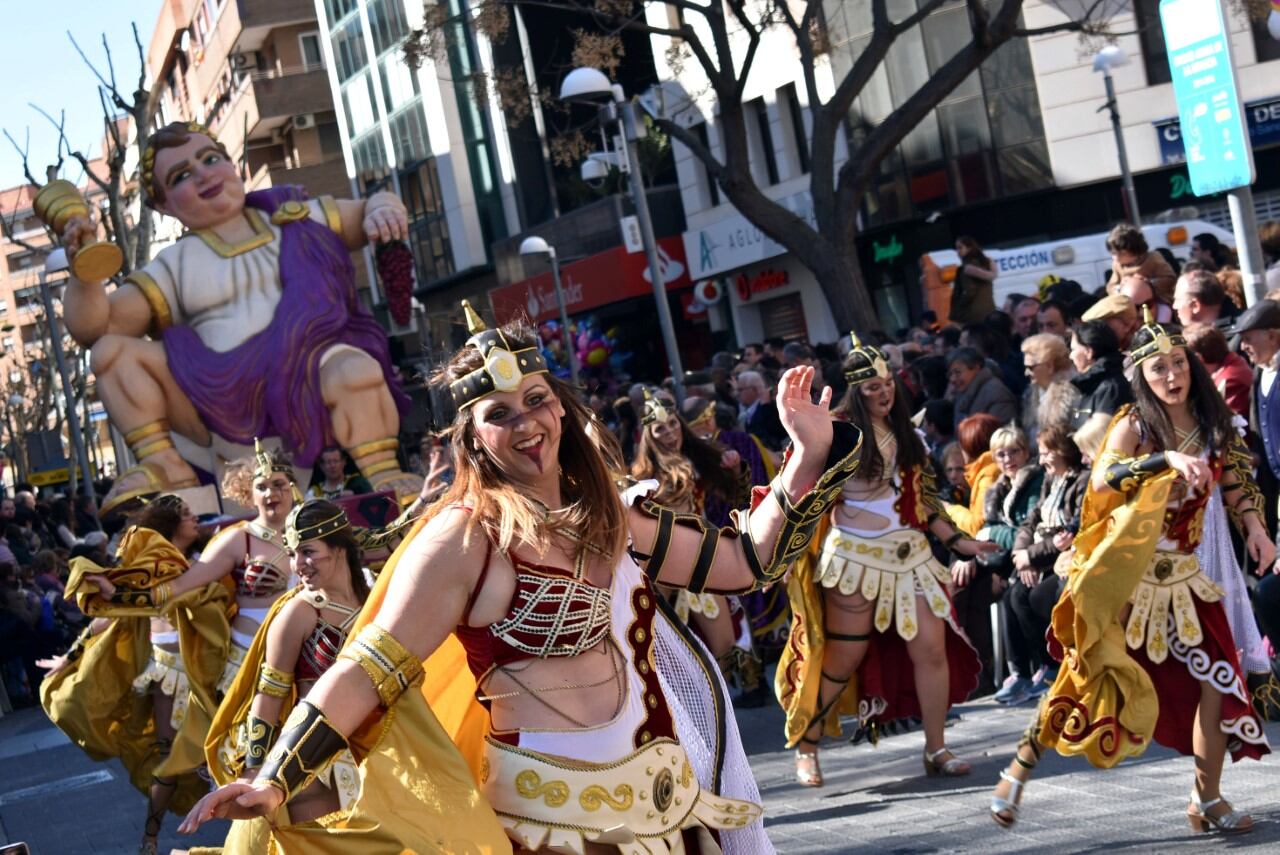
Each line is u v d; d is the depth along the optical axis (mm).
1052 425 8828
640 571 3793
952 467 10883
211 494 11203
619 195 35875
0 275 88250
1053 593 8969
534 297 39406
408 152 47594
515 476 3617
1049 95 29438
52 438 34062
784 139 32312
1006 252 21234
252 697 6113
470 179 45562
